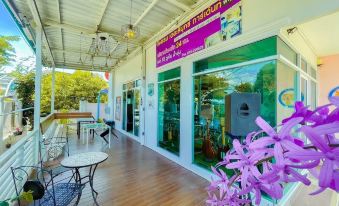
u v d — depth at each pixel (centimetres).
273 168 43
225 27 318
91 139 700
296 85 314
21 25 423
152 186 316
